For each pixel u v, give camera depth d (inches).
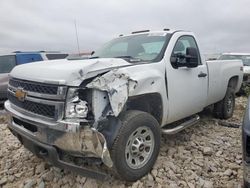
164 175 139.6
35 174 148.7
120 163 122.4
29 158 166.9
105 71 124.6
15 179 146.7
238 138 193.0
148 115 134.9
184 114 177.9
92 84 115.8
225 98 237.3
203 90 191.9
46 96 118.8
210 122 233.1
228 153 166.1
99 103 116.7
